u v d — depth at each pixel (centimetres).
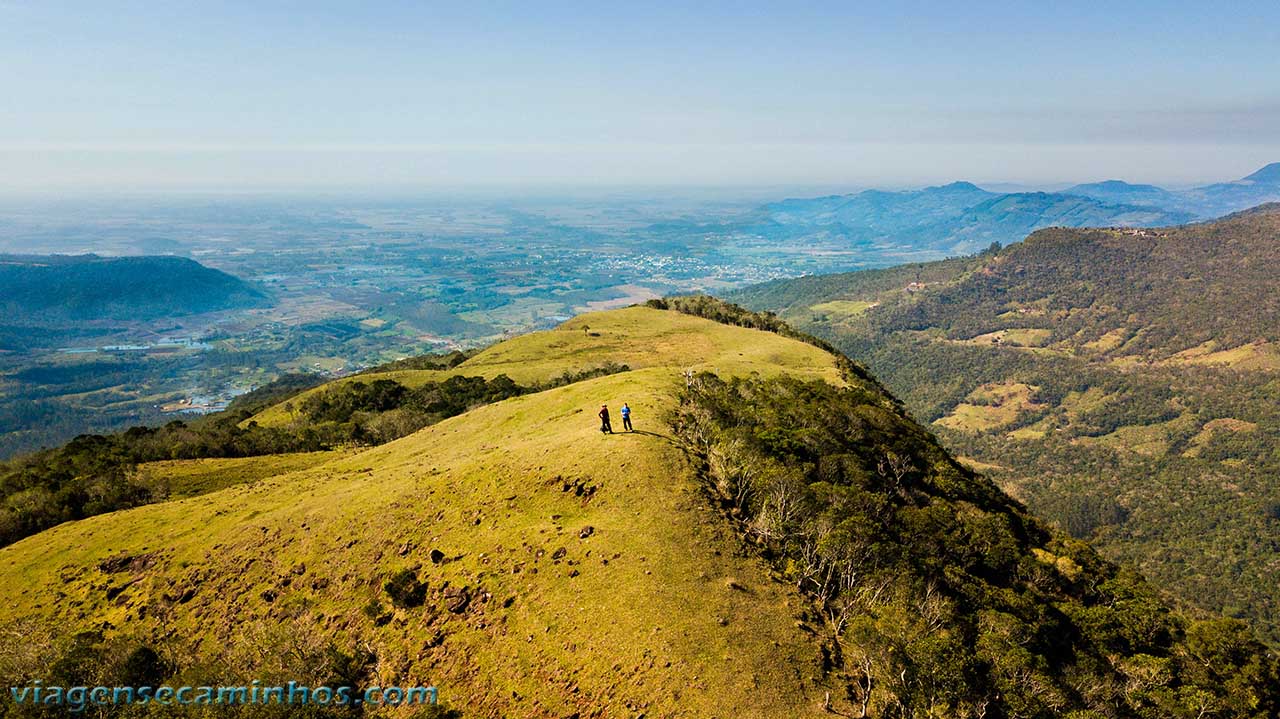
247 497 6300
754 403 7294
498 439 6725
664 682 2736
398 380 15588
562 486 4362
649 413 5619
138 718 3366
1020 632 3734
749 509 4266
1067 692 3450
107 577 5144
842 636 3203
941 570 4297
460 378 14475
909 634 3025
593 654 2998
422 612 3722
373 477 6038
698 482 4316
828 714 2655
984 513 6488
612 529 3775
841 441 6356
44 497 7338
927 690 2794
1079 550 6450
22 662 3803
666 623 3025
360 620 3872
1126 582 5888
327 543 4650
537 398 8044
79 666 3759
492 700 3052
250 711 3153
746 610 3167
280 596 4350
